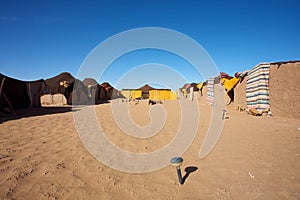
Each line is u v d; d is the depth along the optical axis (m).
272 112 11.48
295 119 9.96
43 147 4.92
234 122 8.98
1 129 7.04
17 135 6.13
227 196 2.69
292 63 10.88
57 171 3.52
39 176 3.31
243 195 2.70
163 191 2.88
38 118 10.10
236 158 4.11
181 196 2.73
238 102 15.84
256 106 12.34
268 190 2.80
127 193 2.84
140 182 3.19
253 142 5.33
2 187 2.92
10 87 14.71
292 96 10.69
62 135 6.28
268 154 4.27
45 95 24.31
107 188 2.98
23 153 4.42
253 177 3.20
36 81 18.59
